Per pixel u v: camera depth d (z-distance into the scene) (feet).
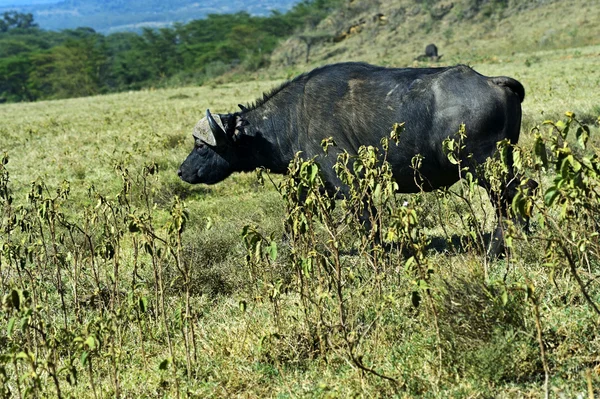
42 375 56.65
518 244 67.87
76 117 320.91
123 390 53.42
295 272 61.77
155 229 108.88
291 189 54.08
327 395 43.65
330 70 81.00
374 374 47.62
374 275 60.29
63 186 72.69
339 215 89.35
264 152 86.63
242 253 82.53
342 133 78.84
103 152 185.37
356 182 77.97
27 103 562.66
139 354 60.85
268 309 62.59
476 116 71.20
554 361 46.47
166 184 133.80
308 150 81.87
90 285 77.66
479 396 43.78
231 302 70.95
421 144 74.59
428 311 51.21
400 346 51.75
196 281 77.30
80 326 64.13
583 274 56.90
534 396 43.39
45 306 71.26
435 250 76.95
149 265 83.87
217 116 86.79
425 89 73.92
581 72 315.99
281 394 48.83
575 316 51.21
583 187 39.55
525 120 158.92
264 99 85.71
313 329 56.03
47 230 106.11
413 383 46.42
